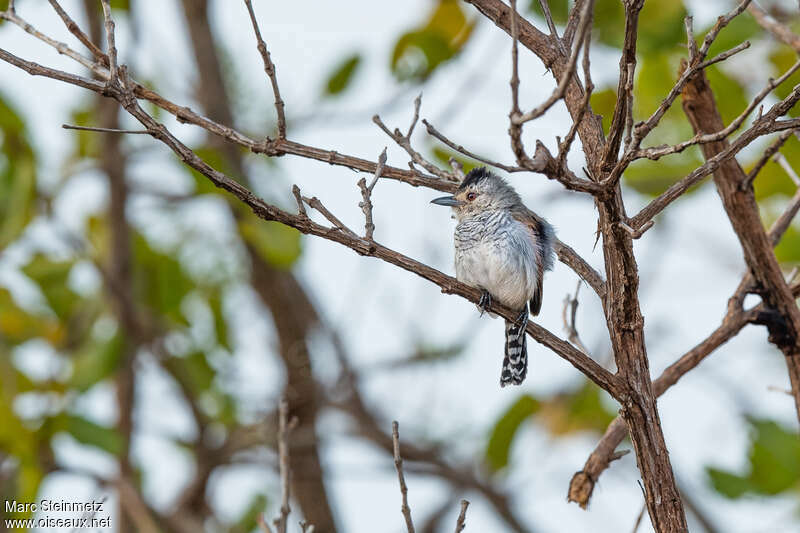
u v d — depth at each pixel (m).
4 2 11.45
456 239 11.02
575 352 7.28
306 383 15.36
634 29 6.12
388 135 8.57
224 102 14.20
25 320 13.87
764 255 8.82
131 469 13.53
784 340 8.76
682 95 8.94
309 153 7.99
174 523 13.87
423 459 15.55
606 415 14.75
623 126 6.43
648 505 7.22
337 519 15.93
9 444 12.26
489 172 11.27
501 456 14.36
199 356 14.88
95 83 6.94
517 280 10.67
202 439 14.81
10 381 12.99
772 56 11.71
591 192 6.40
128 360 13.94
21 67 7.02
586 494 8.25
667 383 8.67
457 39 12.36
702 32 10.98
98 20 13.79
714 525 14.45
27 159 13.53
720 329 8.80
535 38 7.72
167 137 6.96
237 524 14.88
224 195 13.09
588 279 8.34
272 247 13.05
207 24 14.57
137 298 14.91
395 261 7.55
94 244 14.60
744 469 11.75
